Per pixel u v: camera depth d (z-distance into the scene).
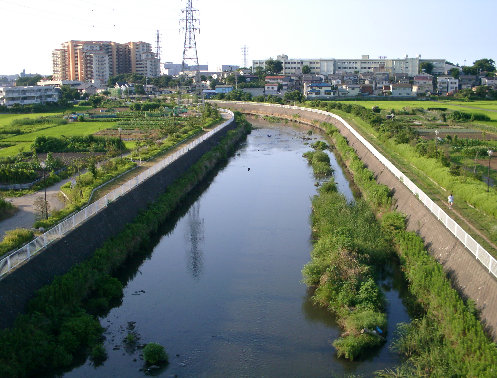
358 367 22.69
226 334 25.86
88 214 33.75
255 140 92.00
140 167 52.78
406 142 63.12
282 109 133.12
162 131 80.19
